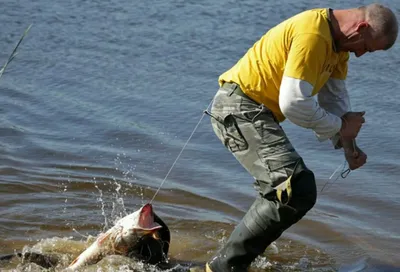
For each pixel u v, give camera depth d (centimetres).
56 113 1195
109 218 866
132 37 1573
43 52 1497
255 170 700
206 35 1562
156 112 1195
